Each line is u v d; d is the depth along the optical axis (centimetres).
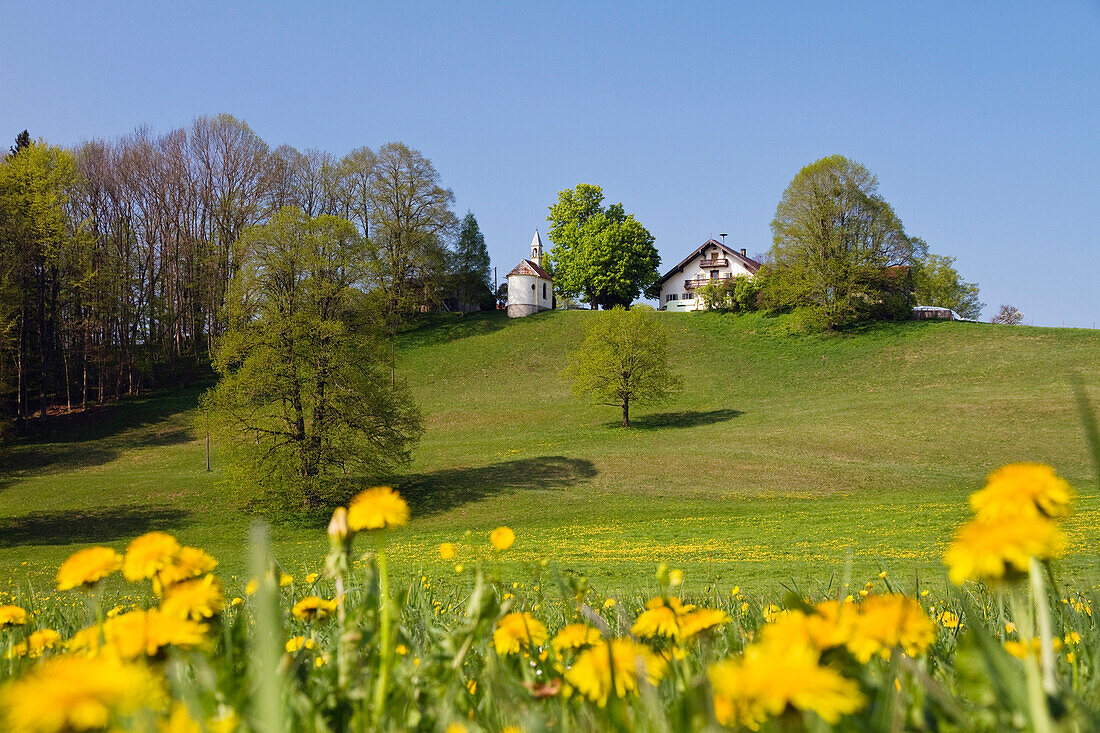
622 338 5081
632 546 2348
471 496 3525
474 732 127
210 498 3628
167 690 110
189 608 137
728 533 2555
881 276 6750
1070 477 3388
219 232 6800
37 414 5581
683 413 5300
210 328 6700
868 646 106
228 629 162
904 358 6069
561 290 9125
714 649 219
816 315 6750
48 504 3622
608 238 8694
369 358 3531
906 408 4853
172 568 154
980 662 111
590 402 5762
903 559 1700
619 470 3862
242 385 3275
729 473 3766
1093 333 6262
